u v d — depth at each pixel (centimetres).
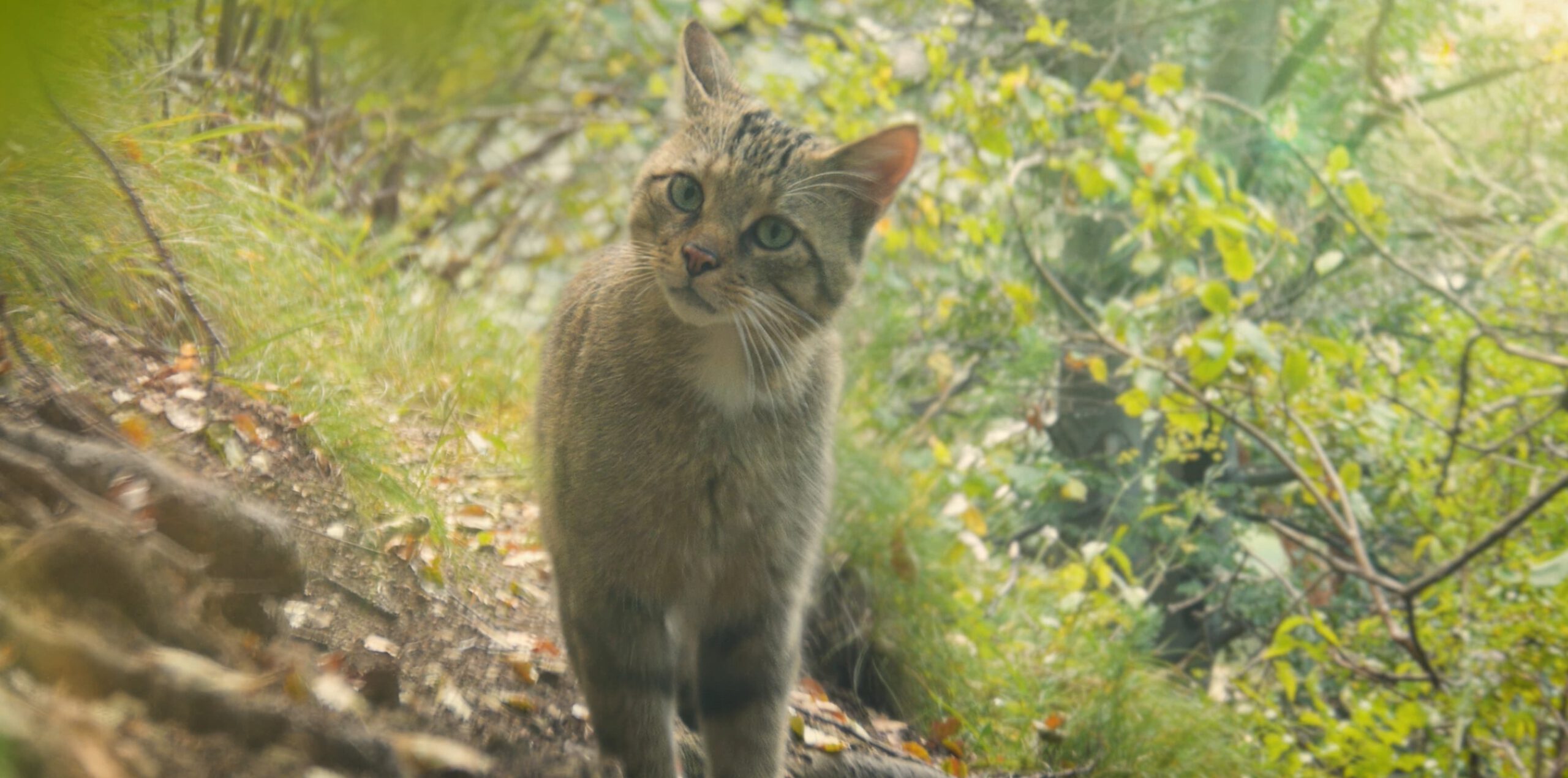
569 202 859
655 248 280
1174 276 644
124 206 337
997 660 473
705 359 271
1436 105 765
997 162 643
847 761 341
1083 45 662
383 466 335
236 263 382
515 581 352
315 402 338
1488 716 520
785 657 286
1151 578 719
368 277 498
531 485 407
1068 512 719
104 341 309
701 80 327
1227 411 622
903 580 466
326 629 261
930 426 675
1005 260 718
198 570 198
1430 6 723
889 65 694
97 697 161
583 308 297
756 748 282
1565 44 650
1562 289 614
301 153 561
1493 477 596
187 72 479
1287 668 562
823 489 294
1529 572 473
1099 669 485
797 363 290
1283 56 755
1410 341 777
